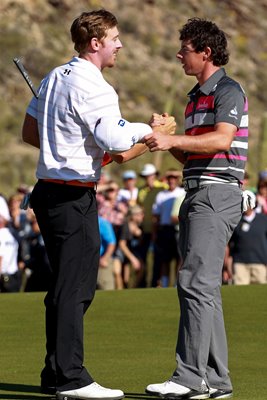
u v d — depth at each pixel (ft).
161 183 126.11
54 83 45.65
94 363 55.42
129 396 46.42
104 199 120.37
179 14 351.87
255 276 106.73
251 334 65.00
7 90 289.94
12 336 64.75
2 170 260.83
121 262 119.85
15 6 315.78
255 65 343.87
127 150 44.62
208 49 46.21
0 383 49.55
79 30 45.65
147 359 56.70
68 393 45.14
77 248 45.44
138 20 339.77
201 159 46.01
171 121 46.42
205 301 45.47
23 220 119.34
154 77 318.45
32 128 47.09
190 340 45.47
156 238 121.80
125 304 78.23
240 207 46.34
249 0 370.94
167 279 122.21
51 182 45.42
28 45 302.86
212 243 45.60
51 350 46.21
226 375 46.83
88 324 69.72
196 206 45.96
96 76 45.11
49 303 45.85
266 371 53.11
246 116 46.32
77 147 45.09
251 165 266.98
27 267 107.96
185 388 45.32
